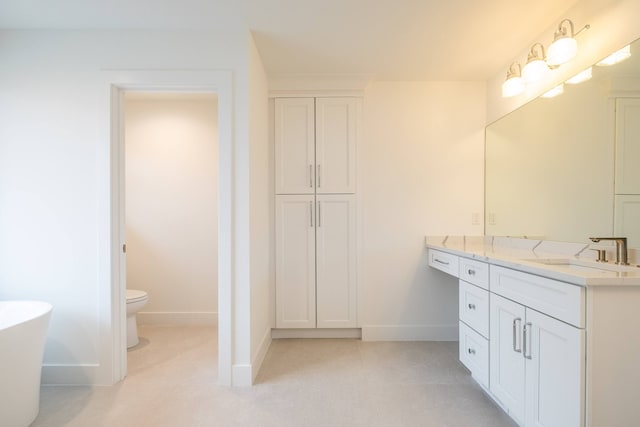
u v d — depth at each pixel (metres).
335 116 2.89
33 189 2.14
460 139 2.95
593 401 1.19
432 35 2.21
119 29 2.14
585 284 1.17
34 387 1.74
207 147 3.42
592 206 1.77
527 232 2.33
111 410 1.84
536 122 2.24
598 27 1.73
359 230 2.89
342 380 2.18
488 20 2.04
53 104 2.14
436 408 1.86
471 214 2.94
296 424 1.71
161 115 3.41
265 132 2.76
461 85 2.95
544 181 2.15
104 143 2.13
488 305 1.84
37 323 1.75
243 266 2.12
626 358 1.20
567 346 1.26
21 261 2.14
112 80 2.13
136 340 2.82
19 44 2.14
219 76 2.14
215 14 1.97
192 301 3.42
